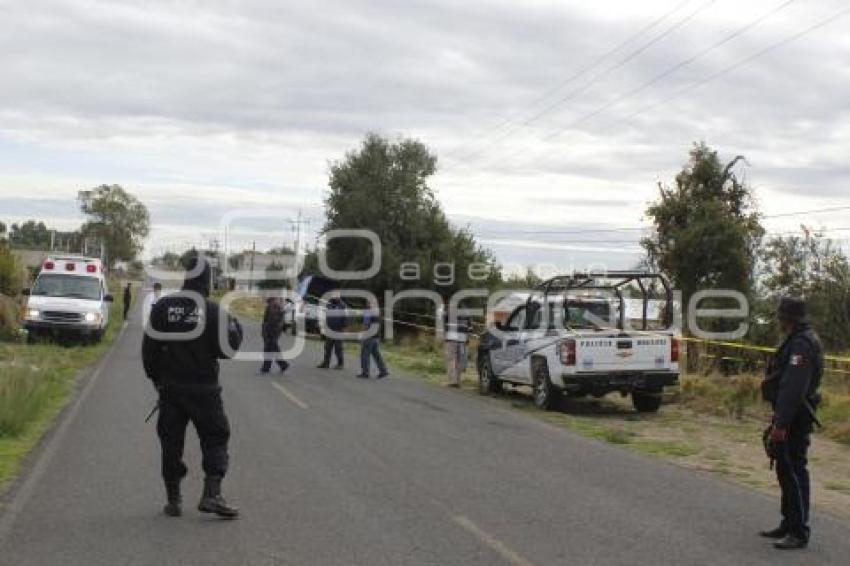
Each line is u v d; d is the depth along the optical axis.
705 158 22.48
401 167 40.16
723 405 15.91
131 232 131.88
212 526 7.19
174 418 7.39
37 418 12.57
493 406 16.19
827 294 27.66
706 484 9.52
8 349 22.36
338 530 7.16
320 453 10.62
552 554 6.63
